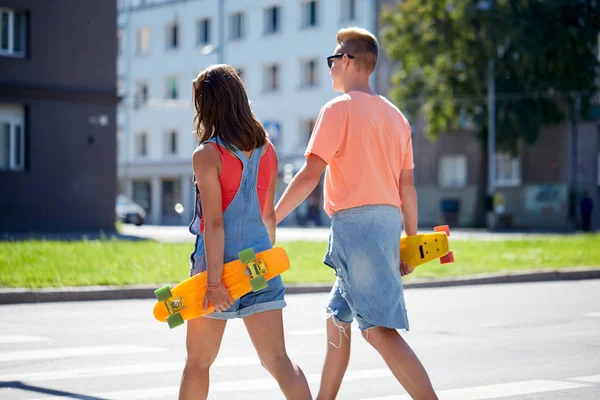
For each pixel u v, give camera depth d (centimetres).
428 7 10119
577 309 2656
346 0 12019
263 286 1003
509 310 2633
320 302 2866
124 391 1476
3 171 6769
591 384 1524
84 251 4044
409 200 1158
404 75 10650
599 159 10469
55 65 7038
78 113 7144
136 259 3772
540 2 9738
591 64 9944
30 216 6906
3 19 6856
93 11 7219
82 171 7169
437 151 11600
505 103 9975
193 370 1040
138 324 2317
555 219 10638
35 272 3203
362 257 1086
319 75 12288
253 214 1040
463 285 3538
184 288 1011
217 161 1017
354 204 1095
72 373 1636
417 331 2186
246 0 13075
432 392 1073
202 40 13700
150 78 14400
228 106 1038
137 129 14662
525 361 1761
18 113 6919
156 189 14425
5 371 1650
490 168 9994
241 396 1440
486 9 9744
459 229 10356
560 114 10069
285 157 12569
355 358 1797
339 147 1101
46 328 2231
